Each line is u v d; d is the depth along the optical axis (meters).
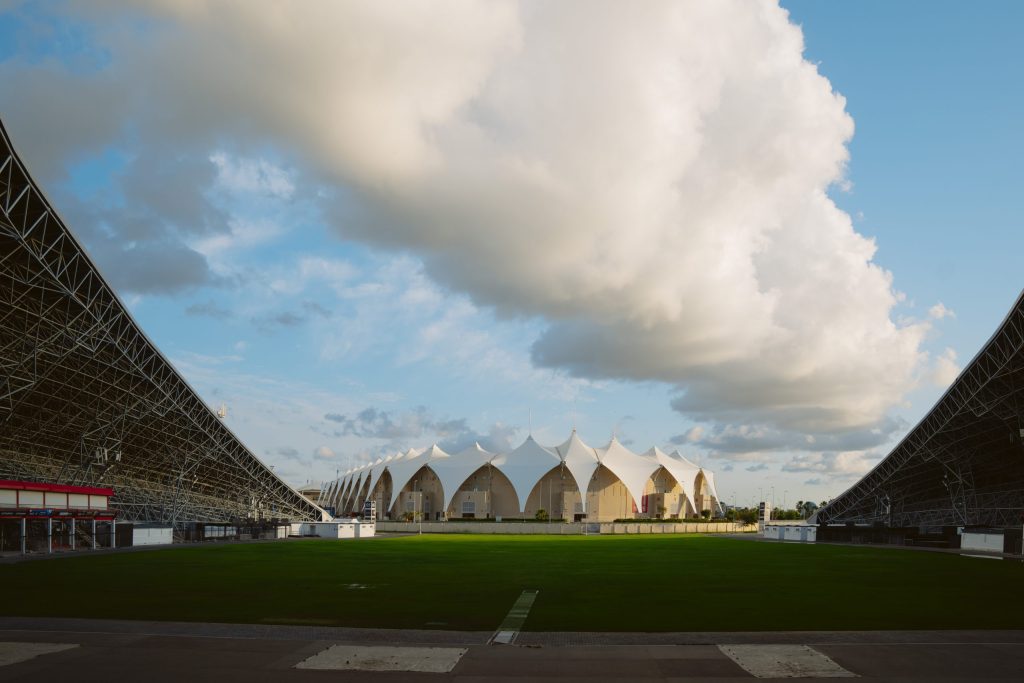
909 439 81.75
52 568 32.38
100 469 66.81
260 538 69.50
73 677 11.11
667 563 37.16
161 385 60.38
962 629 16.02
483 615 18.00
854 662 12.40
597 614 18.20
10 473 61.56
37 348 47.03
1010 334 55.09
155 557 40.69
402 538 75.25
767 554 46.81
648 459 118.31
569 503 110.00
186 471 79.62
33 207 39.12
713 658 12.69
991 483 85.12
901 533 64.25
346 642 14.02
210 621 16.72
